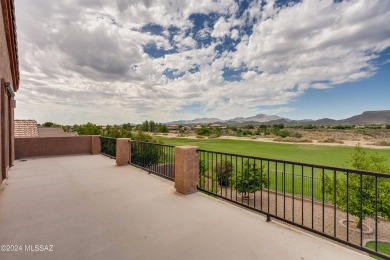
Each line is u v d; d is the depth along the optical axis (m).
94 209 3.67
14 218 3.29
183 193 4.48
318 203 14.05
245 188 13.68
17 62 8.74
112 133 17.03
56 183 5.36
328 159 31.91
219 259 2.25
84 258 2.25
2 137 5.59
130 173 6.49
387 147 47.06
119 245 2.52
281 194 16.05
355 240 9.84
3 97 5.60
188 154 4.52
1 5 5.59
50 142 10.28
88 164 7.99
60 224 3.08
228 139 70.56
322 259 2.26
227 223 3.14
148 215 3.42
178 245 2.52
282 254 2.35
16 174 6.37
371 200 9.59
